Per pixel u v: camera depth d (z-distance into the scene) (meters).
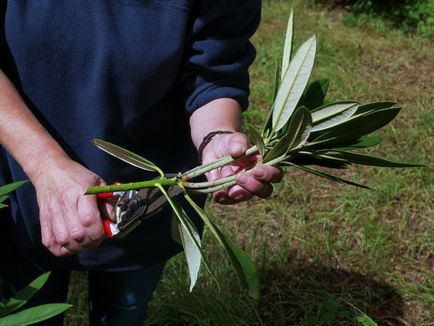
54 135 1.56
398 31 6.05
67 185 1.34
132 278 1.87
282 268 3.00
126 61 1.49
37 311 1.26
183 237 1.22
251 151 1.27
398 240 3.24
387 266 3.06
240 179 1.26
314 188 3.55
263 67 4.88
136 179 1.67
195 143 1.58
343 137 1.19
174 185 1.30
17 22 1.46
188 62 1.58
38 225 1.68
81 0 1.45
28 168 1.39
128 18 1.47
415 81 5.09
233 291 2.80
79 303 2.66
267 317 2.78
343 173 3.71
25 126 1.42
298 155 1.24
